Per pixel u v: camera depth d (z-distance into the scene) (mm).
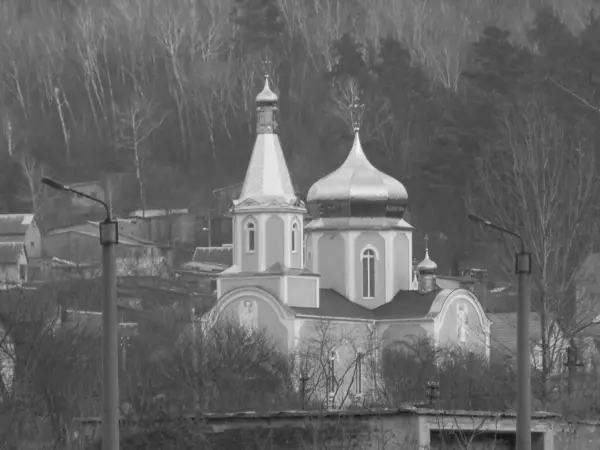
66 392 148125
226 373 196875
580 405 156875
